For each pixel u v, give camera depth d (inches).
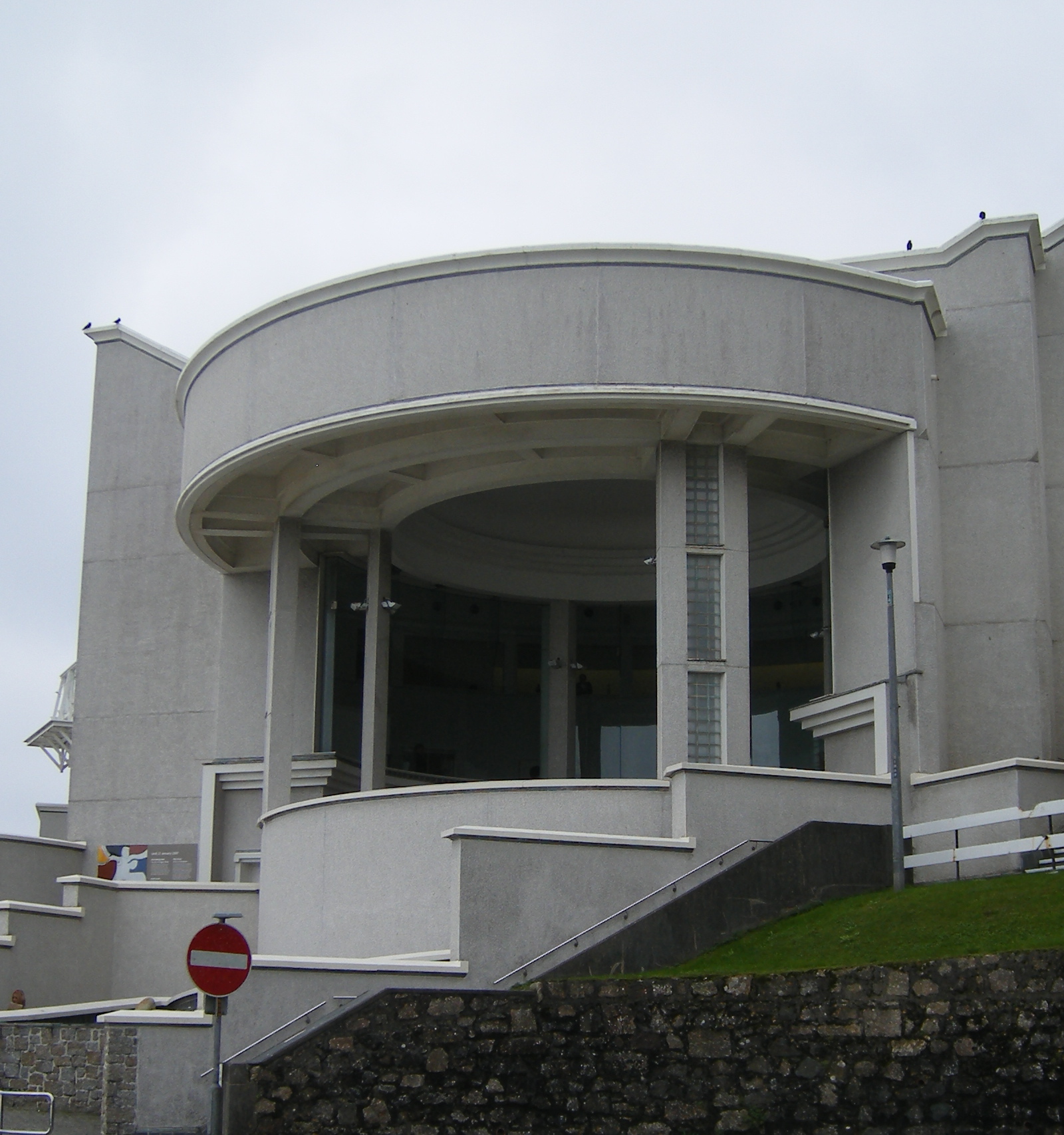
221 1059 598.9
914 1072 526.3
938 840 759.7
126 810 1077.8
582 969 640.4
